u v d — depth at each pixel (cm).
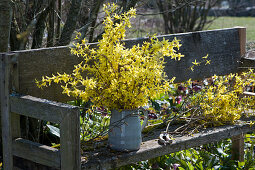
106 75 197
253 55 329
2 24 224
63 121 178
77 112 176
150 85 200
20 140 204
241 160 281
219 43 306
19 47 267
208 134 231
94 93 196
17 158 206
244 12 1199
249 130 254
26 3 275
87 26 300
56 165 185
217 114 252
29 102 194
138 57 200
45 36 343
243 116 272
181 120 255
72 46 234
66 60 232
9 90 204
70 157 177
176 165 256
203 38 296
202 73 296
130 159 197
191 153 280
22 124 253
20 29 278
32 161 199
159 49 202
